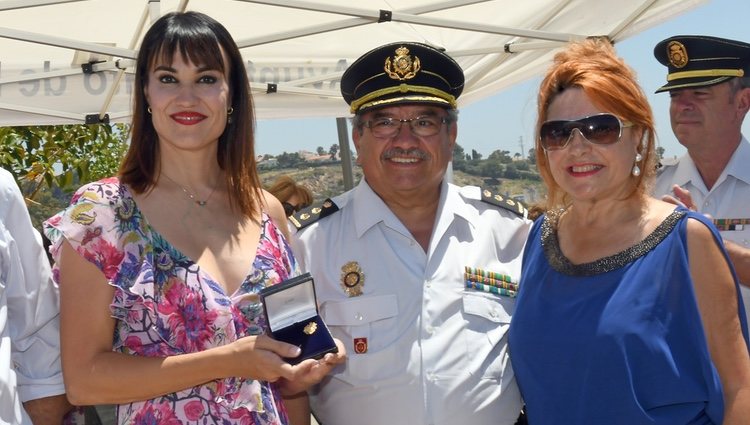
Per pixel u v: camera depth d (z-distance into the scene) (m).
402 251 2.74
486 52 5.35
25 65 5.22
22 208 2.38
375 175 2.77
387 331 2.65
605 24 5.14
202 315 2.27
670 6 4.84
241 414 2.29
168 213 2.38
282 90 5.54
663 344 2.13
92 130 6.86
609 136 2.24
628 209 2.33
